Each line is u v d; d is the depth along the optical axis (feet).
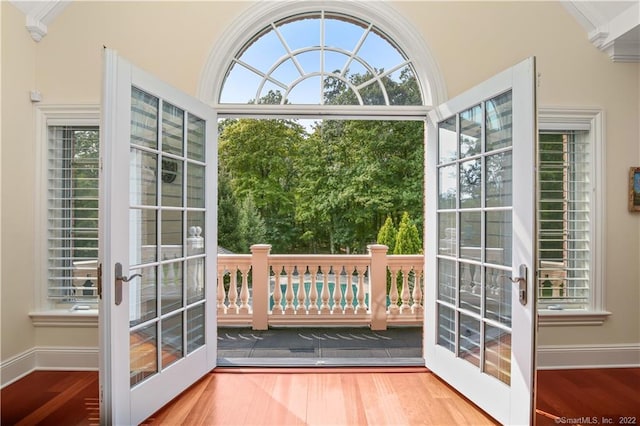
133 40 9.36
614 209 9.69
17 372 8.81
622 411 7.43
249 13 9.48
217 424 6.94
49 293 9.56
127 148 6.68
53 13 9.27
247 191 27.73
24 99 9.05
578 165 9.96
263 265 13.46
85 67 9.35
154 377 7.31
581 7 9.31
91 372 9.18
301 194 27.94
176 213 8.12
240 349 11.40
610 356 9.64
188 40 9.40
